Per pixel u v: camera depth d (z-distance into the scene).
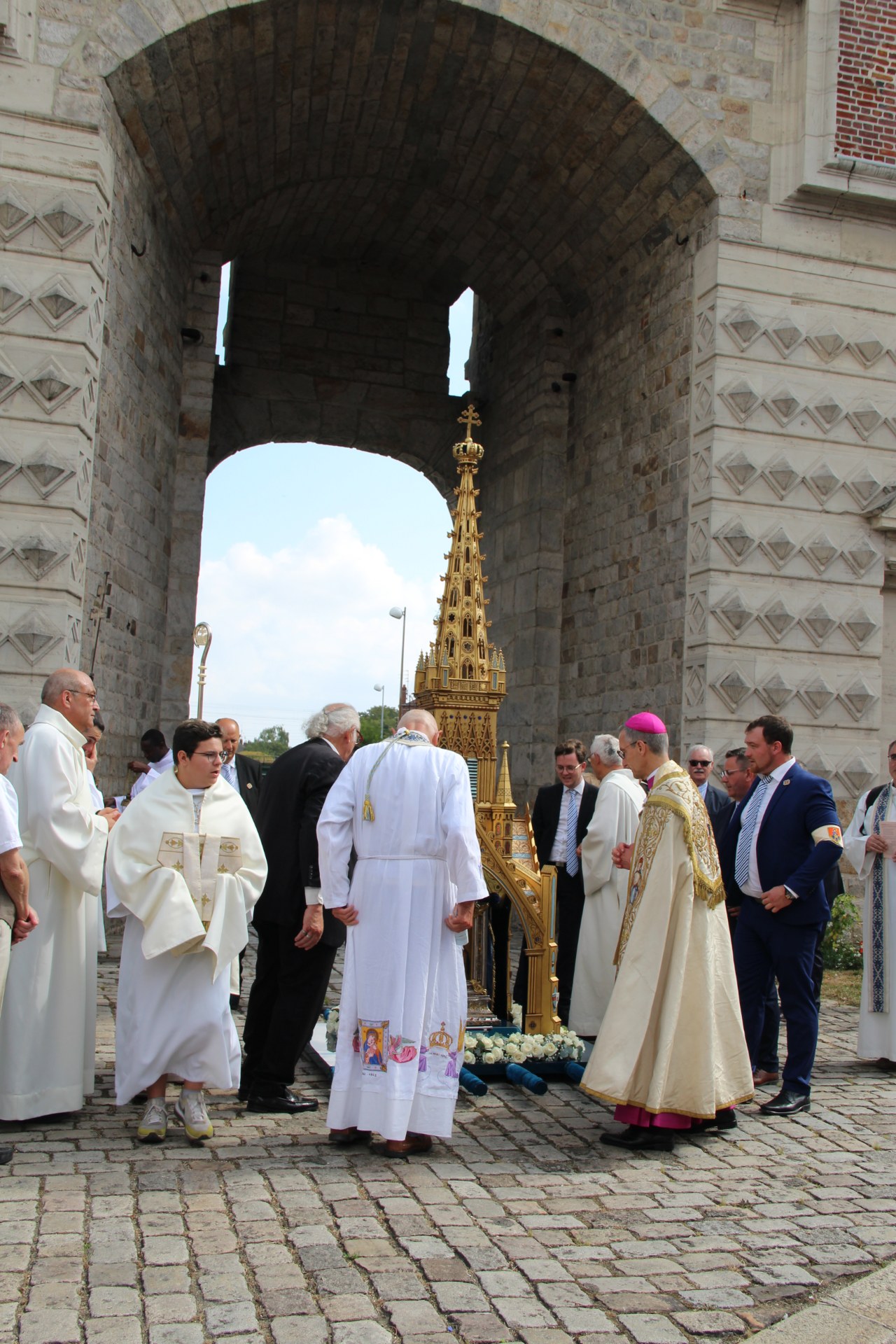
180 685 13.95
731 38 11.30
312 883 5.23
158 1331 3.09
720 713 10.67
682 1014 5.11
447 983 4.92
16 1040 4.93
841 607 11.02
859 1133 5.44
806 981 5.89
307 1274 3.49
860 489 11.13
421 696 6.75
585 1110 5.67
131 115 10.17
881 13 11.30
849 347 11.27
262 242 16.25
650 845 5.27
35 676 8.79
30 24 9.31
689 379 11.60
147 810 4.96
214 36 10.23
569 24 10.90
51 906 5.09
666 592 11.84
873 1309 3.38
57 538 8.99
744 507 10.95
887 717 11.45
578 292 14.73
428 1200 4.21
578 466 14.75
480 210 14.77
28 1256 3.55
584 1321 3.28
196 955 4.86
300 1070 6.19
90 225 9.27
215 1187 4.25
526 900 6.55
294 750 5.68
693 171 11.16
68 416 9.11
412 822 4.95
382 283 17.78
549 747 14.92
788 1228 4.12
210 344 14.36
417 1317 3.24
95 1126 5.04
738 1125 5.52
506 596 16.28
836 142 11.03
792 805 6.07
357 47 11.38
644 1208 4.28
